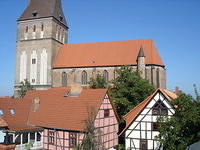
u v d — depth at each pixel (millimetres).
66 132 35562
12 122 38344
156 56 74312
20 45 83812
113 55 78000
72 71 79312
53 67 80875
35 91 45750
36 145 36719
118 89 47938
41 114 40000
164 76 74438
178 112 27109
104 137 37219
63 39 88000
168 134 26625
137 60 73500
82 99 38406
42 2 83938
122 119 41219
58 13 85188
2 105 39781
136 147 34906
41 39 81625
